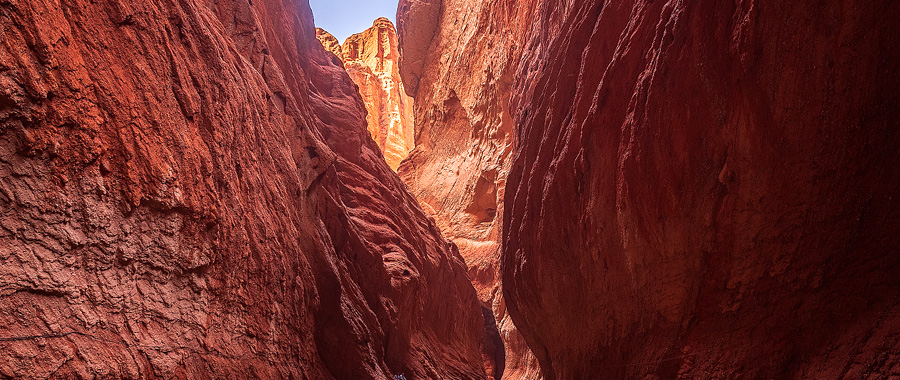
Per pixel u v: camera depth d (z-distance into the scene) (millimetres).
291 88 12344
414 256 16016
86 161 4207
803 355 5617
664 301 7496
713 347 6621
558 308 10289
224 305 6055
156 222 4949
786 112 5992
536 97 11258
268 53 10242
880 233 5246
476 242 30094
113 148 4508
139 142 4773
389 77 60844
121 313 4465
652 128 7293
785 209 6074
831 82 5641
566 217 9453
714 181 6762
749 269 6441
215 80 6426
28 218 3752
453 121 35219
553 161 9867
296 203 9078
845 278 5449
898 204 5152
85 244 4164
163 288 5023
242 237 6516
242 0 9719
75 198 4105
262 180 7699
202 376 5336
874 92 5367
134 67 4895
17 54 3705
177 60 5652
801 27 5781
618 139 8156
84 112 4230
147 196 4789
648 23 7926
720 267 6773
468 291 21531
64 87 4055
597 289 8969
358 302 11102
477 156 32219
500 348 26344
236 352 6070
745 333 6305
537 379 19609
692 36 6785
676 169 7066
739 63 6312
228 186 6301
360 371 9273
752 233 6395
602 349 9047
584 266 9188
